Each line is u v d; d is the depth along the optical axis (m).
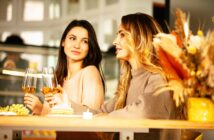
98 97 2.56
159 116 1.90
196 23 2.81
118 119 1.60
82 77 2.60
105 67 3.01
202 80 1.72
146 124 1.60
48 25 3.25
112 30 3.32
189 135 1.89
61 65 2.66
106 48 3.29
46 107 2.45
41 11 3.26
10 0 3.22
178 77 1.72
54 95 2.23
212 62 1.71
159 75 2.04
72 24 2.70
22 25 3.24
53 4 3.28
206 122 1.68
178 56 1.70
